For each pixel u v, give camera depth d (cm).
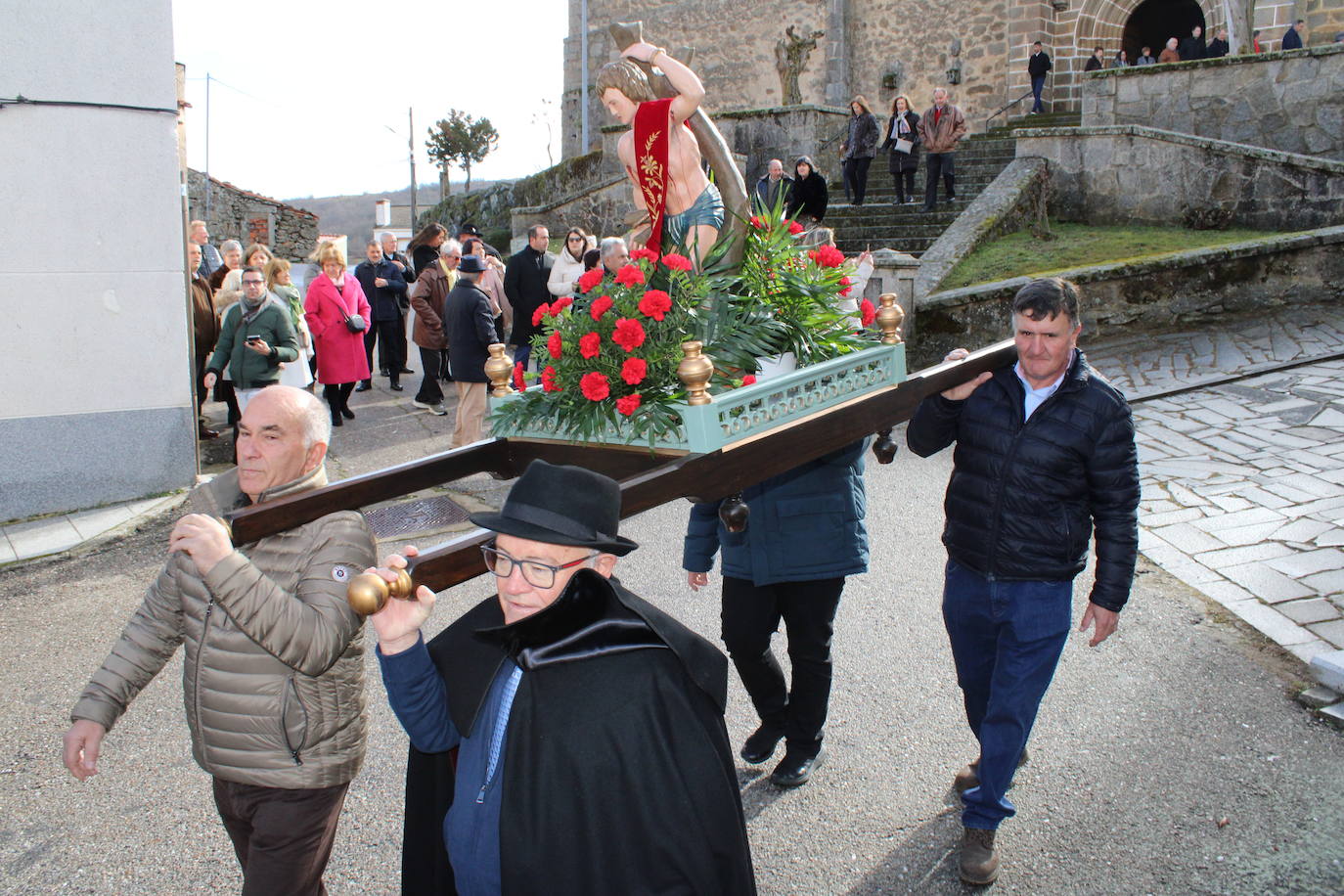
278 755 216
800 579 320
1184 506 611
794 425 247
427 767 206
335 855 327
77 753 219
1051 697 404
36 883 317
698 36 2325
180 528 193
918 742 378
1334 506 582
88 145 682
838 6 2088
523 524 175
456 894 205
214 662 217
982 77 1964
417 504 687
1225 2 1600
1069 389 287
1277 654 429
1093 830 320
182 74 888
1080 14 1864
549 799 176
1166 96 1361
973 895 294
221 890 314
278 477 224
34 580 586
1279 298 1046
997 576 293
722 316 264
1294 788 336
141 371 720
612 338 246
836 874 307
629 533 631
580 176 1941
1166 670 421
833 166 1666
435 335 984
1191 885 293
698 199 294
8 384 679
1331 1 1529
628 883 174
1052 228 1305
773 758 373
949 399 306
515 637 181
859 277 447
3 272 670
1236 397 825
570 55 2534
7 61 654
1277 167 1170
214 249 1116
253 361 775
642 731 177
